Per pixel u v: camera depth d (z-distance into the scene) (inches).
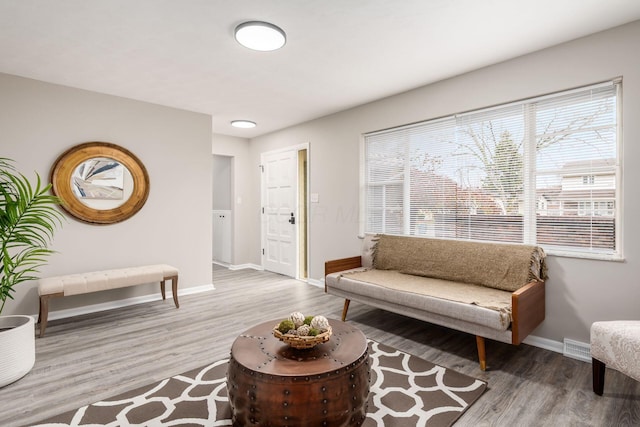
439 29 93.5
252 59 111.8
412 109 141.2
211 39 98.3
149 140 157.6
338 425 61.7
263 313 140.0
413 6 82.4
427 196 139.6
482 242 119.9
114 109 147.4
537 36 97.7
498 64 115.7
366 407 69.8
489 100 118.0
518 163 113.7
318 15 86.1
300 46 103.0
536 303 98.7
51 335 115.6
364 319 134.5
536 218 110.1
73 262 137.6
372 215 161.2
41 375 88.4
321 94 147.4
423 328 124.6
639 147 89.7
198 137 173.8
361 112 162.1
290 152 205.5
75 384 83.9
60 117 134.3
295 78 129.0
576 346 99.3
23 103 126.5
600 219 97.8
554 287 104.1
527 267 104.9
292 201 205.5
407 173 146.3
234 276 211.3
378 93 146.0
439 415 71.2
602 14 86.4
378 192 158.2
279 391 59.5
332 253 177.9
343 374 62.3
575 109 101.9
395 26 91.7
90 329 121.3
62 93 134.8
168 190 163.8
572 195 102.8
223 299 160.2
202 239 175.8
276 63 115.2
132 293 152.3
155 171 159.6
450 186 132.0
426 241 133.6
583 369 92.0
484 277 113.8
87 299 140.3
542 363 95.9
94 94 142.3
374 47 103.7
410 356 99.7
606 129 96.3
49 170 132.1
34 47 103.0
